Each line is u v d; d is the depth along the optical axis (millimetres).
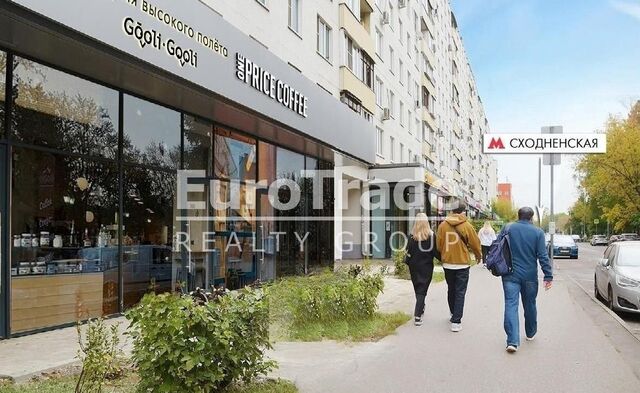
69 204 8273
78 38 6898
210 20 9609
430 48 43031
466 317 9344
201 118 11773
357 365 6172
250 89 11047
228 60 10219
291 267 15812
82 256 8438
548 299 11711
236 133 13234
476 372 5898
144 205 9883
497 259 7023
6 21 6367
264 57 11703
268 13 15398
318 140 14945
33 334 7441
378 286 9109
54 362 5848
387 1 30328
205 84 9414
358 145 18625
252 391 4895
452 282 8344
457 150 61125
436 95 47031
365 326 8062
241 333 4680
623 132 44531
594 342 7363
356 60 23812
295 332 7516
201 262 11547
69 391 4707
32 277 7594
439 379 5633
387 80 30250
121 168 9320
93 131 8789
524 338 7625
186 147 11211
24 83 7621
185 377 4164
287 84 12898
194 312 4262
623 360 6410
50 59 7836
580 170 49156
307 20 18531
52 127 8047
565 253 32500
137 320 4281
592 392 5219
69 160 8305
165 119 10578
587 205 73438
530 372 5895
